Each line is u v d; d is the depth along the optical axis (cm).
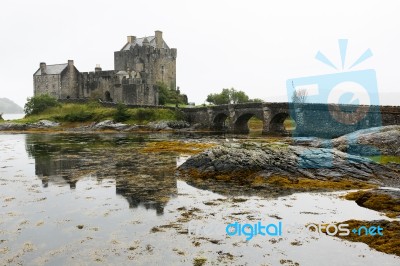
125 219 1695
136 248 1371
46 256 1311
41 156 3788
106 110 9100
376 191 1947
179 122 8581
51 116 9175
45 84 10869
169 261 1263
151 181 2505
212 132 7756
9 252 1345
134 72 10375
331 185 2302
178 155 3809
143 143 5206
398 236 1366
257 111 7188
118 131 8050
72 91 10719
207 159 2766
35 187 2353
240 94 12681
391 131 3475
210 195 2120
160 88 10794
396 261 1231
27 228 1588
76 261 1270
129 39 11519
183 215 1745
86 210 1839
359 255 1284
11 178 2644
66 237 1482
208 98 12550
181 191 2220
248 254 1314
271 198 2042
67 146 4803
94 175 2725
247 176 2548
